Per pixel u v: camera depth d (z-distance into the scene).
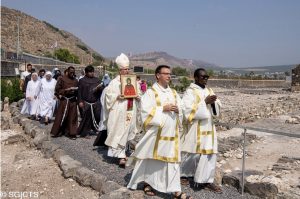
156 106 6.46
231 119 16.30
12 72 37.94
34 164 8.83
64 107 11.82
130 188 6.69
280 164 9.68
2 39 101.75
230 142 11.52
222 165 9.36
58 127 11.80
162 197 6.59
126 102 8.59
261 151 11.40
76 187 7.36
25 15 127.88
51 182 7.66
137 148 6.56
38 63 51.25
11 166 8.87
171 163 6.32
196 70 7.20
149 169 6.53
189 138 7.03
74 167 7.87
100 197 6.28
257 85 57.50
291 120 18.12
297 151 11.45
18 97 21.98
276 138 13.59
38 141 10.37
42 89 14.56
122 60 8.81
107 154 9.42
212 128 7.06
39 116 15.36
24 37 114.31
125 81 8.63
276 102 25.19
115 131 8.55
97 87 11.75
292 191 7.12
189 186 7.27
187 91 7.08
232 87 53.88
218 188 7.04
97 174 7.39
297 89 43.28
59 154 9.01
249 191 7.06
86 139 11.61
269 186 6.86
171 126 6.43
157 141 6.41
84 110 11.75
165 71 6.62
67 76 11.95
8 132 12.83
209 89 7.25
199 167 6.89
